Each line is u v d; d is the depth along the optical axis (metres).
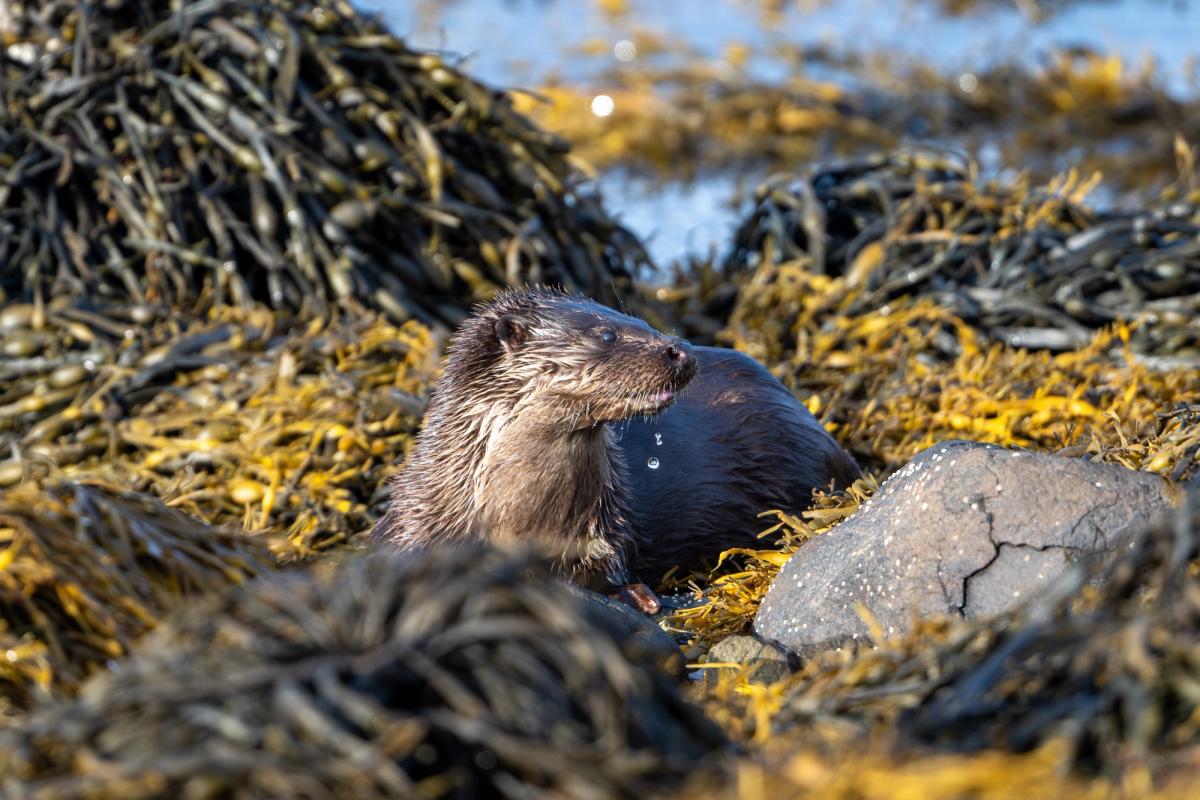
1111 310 31.00
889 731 12.35
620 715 11.63
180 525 18.64
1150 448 20.75
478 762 11.17
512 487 21.88
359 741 10.85
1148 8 65.06
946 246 33.09
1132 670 11.80
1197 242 31.62
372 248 31.28
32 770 11.86
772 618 18.69
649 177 49.62
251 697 11.15
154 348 28.14
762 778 11.46
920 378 28.80
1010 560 17.08
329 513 24.19
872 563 17.69
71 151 30.86
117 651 16.11
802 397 28.88
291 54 31.62
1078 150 50.59
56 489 18.05
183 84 31.39
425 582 11.95
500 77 56.69
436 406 23.06
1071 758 11.47
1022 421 26.16
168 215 30.56
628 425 24.27
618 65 57.19
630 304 33.44
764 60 57.59
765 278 33.78
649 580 23.78
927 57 57.59
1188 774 11.30
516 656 11.48
